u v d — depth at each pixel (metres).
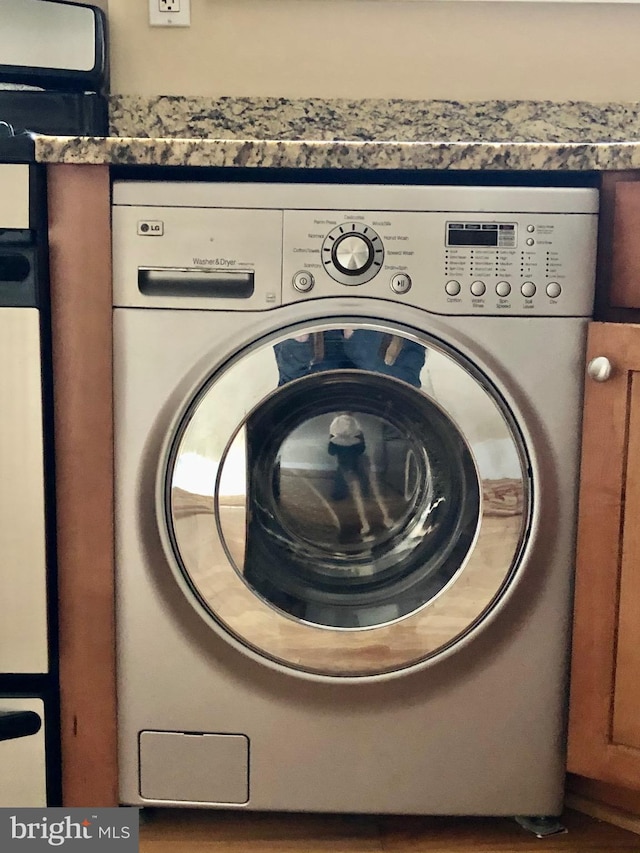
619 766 0.95
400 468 1.02
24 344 0.95
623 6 1.43
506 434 0.93
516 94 1.44
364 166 0.93
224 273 0.94
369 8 1.43
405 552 1.01
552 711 0.99
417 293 0.94
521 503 0.94
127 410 0.96
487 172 1.01
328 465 1.02
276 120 1.44
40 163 0.94
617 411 0.92
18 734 0.99
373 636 0.96
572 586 0.98
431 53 1.44
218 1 1.42
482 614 0.96
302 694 0.98
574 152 0.92
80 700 1.00
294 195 0.93
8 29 1.25
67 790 1.01
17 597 0.98
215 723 0.99
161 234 0.94
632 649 0.94
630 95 1.44
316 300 0.94
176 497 0.94
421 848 1.00
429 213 0.93
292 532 1.03
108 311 0.96
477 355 0.94
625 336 0.91
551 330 0.95
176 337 0.95
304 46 1.44
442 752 0.99
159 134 1.44
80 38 1.27
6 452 0.96
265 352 0.93
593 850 1.00
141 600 0.98
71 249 0.95
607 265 0.97
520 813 1.00
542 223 0.94
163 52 1.43
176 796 1.00
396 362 0.93
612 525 0.94
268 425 1.00
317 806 1.00
